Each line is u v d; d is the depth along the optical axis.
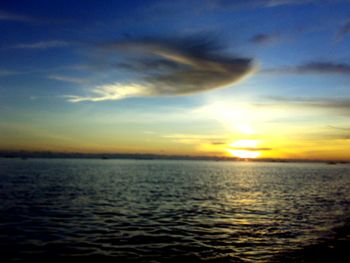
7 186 49.94
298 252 16.88
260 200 38.91
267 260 15.62
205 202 36.56
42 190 45.41
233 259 15.74
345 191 52.53
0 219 24.39
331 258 15.95
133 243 18.48
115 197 39.56
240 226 23.39
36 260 15.20
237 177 90.38
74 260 15.32
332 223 24.66
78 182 60.94
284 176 100.69
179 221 25.20
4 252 16.25
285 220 25.86
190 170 137.38
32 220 24.28
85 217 26.06
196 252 16.88
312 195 45.72
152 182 66.12
